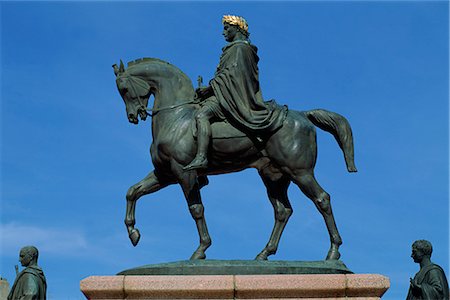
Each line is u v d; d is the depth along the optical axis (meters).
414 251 8.66
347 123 9.58
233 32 9.85
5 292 12.95
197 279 7.90
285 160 9.22
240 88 9.36
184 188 9.24
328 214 9.14
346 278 7.95
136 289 7.88
